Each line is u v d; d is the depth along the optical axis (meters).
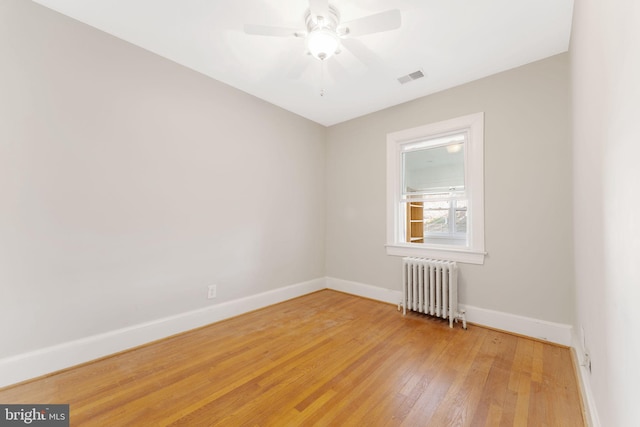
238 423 1.37
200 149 2.57
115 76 2.06
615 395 0.93
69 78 1.87
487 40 2.07
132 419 1.39
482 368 1.85
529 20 1.86
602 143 1.06
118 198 2.08
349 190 3.71
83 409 1.46
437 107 2.88
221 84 2.73
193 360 1.96
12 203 1.66
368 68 2.45
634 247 0.71
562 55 2.20
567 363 1.90
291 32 1.78
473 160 2.63
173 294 2.39
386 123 3.32
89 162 1.95
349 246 3.70
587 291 1.47
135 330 2.14
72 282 1.88
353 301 3.34
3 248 1.64
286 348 2.15
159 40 2.11
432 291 2.69
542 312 2.27
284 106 3.30
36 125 1.74
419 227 3.40
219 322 2.67
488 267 2.54
